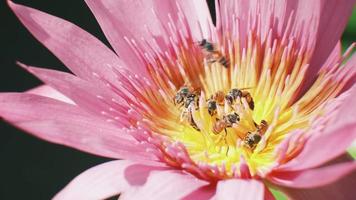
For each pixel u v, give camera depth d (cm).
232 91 36
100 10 36
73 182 32
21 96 33
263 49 37
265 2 37
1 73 57
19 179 53
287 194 33
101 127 33
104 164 32
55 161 54
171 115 37
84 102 34
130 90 36
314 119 34
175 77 38
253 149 35
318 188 33
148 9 37
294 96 36
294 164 32
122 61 36
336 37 36
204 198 31
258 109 37
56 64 57
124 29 37
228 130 36
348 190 32
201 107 36
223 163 33
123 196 31
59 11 59
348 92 34
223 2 38
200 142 36
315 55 36
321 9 36
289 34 36
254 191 30
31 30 34
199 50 38
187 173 32
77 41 36
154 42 37
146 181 31
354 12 44
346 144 28
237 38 37
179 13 37
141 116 35
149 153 33
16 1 60
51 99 33
